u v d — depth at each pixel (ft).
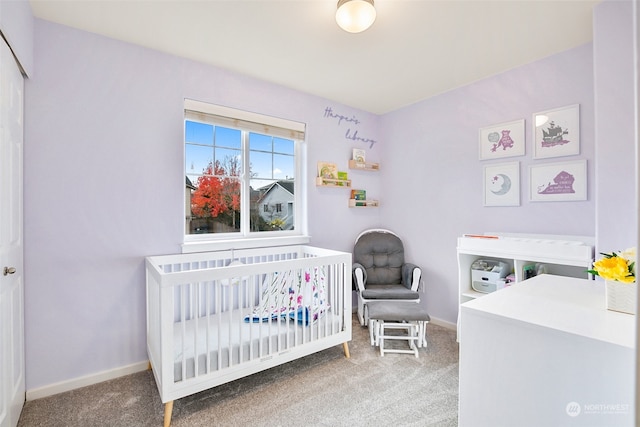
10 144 5.04
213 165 8.65
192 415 5.50
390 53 7.51
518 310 3.53
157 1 5.58
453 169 9.77
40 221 6.02
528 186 8.11
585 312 3.46
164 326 5.21
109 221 6.75
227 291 8.36
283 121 9.52
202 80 7.98
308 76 8.82
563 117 7.47
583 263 6.31
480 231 9.12
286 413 5.55
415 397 6.01
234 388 6.34
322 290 7.69
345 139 11.11
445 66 8.21
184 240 7.84
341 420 5.36
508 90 8.44
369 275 10.53
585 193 7.15
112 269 6.80
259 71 8.49
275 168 9.86
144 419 5.41
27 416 5.46
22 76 5.69
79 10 5.82
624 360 2.63
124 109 6.92
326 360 7.54
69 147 6.31
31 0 5.49
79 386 6.37
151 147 7.27
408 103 11.02
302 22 6.26
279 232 9.82
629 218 5.51
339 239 10.98
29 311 5.92
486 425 3.50
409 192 11.10
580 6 5.79
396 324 8.09
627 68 5.52
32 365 5.95
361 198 11.48
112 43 6.79
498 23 6.30
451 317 9.86
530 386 3.18
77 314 6.41
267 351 6.46
